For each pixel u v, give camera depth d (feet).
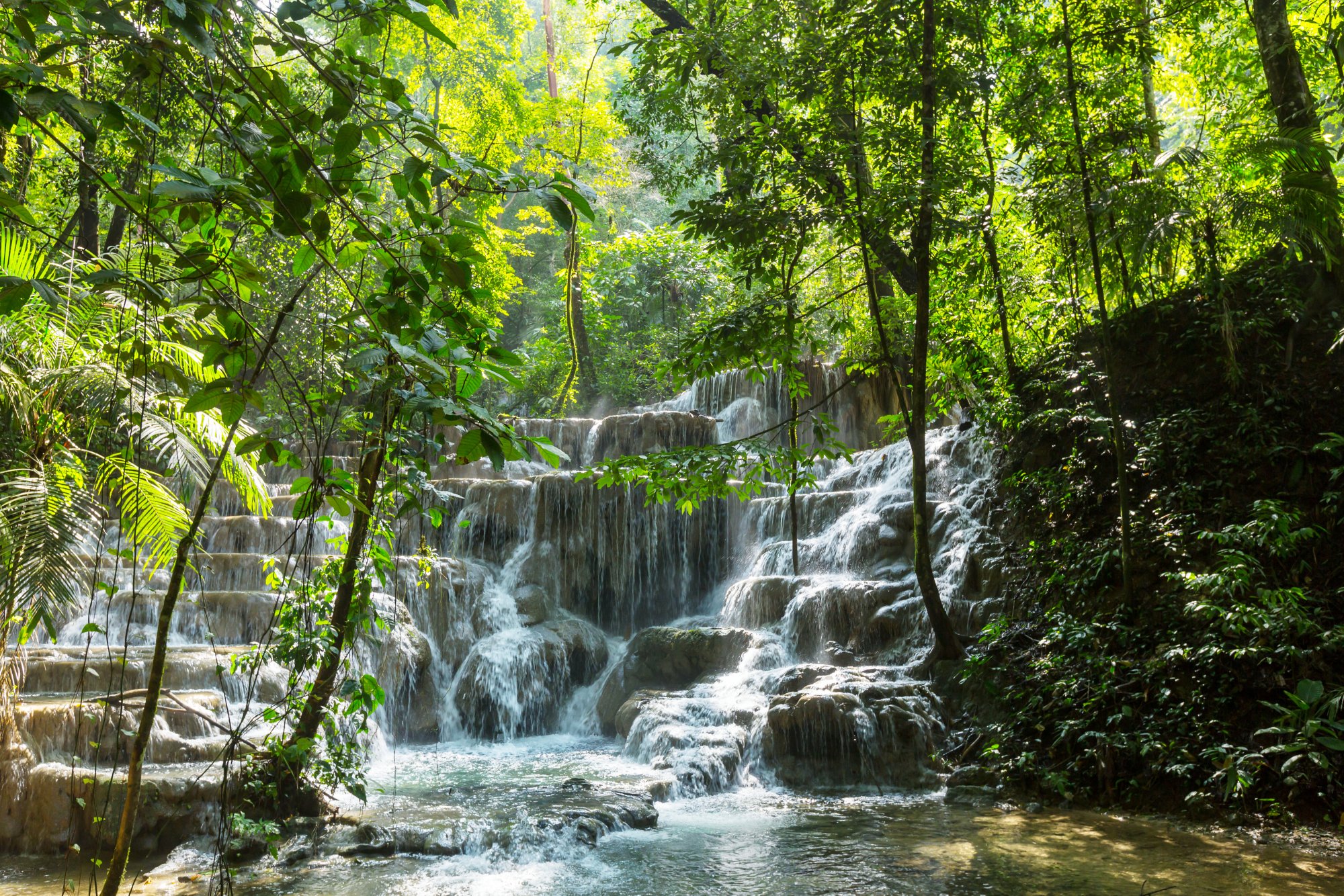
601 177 84.53
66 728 28.89
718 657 45.42
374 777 36.22
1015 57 45.19
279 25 8.56
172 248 8.55
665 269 95.40
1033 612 39.14
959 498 47.75
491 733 46.91
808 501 53.21
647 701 42.01
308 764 25.95
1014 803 31.50
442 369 8.80
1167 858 24.61
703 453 31.68
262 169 8.70
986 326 48.91
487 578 52.90
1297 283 39.19
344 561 25.99
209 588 46.83
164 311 9.30
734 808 32.14
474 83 73.67
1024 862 24.62
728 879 23.79
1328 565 32.35
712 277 92.53
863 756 34.83
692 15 47.57
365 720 26.30
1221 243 39.32
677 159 50.57
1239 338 38.68
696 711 39.50
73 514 23.15
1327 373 36.35
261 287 9.28
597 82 82.74
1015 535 42.80
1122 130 38.45
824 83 37.70
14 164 21.67
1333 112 40.24
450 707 46.80
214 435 25.98
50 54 7.72
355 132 8.69
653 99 48.06
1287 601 29.94
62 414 23.98
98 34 7.83
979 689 37.35
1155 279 44.52
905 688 37.32
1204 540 34.68
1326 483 34.27
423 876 24.14
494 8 81.56
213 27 8.59
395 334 9.33
